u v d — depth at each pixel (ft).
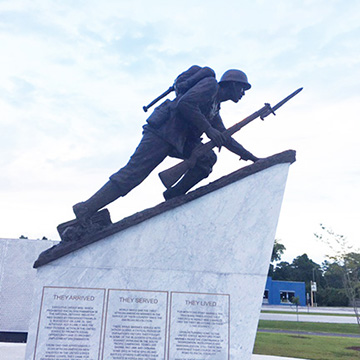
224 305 14.76
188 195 15.53
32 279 37.32
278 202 16.12
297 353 32.42
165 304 14.46
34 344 13.52
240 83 17.37
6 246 37.47
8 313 36.35
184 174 17.90
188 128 16.93
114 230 14.74
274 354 31.32
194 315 14.51
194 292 14.71
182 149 16.76
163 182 15.96
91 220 15.58
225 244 15.37
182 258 14.98
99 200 15.51
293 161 16.72
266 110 17.84
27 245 37.88
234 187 16.01
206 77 16.94
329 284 176.24
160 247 14.96
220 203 15.75
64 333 13.75
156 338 14.11
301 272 223.10
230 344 14.39
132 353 13.89
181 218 15.35
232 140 17.63
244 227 15.65
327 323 64.49
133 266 14.64
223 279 15.01
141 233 14.98
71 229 14.82
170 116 16.81
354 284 52.65
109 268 14.49
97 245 14.66
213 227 15.47
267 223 15.83
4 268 37.04
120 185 15.81
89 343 13.76
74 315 13.93
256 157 17.85
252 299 14.98
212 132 16.20
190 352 14.16
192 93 15.96
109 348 13.82
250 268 15.28
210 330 14.44
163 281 14.66
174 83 17.76
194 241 15.21
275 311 100.63
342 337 46.50
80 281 14.25
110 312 14.12
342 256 51.98
